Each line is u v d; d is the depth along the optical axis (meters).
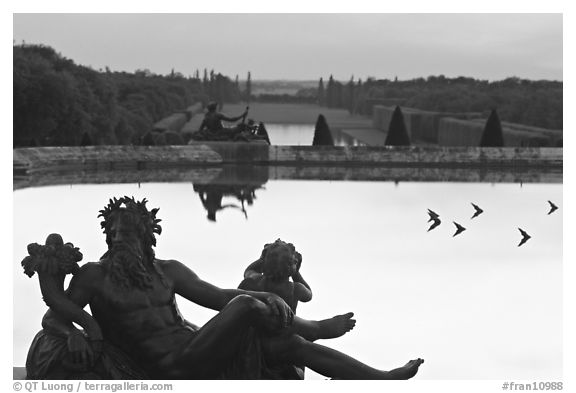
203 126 70.62
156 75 132.50
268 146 70.38
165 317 11.01
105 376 10.84
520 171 66.25
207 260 23.89
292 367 11.73
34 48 86.50
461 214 36.59
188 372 10.89
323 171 63.97
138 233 10.98
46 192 43.06
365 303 19.92
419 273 23.41
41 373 10.91
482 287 21.81
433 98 128.88
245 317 10.91
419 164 70.94
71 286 10.94
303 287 12.76
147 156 66.44
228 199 41.12
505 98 119.44
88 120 83.00
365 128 148.25
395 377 11.71
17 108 76.19
